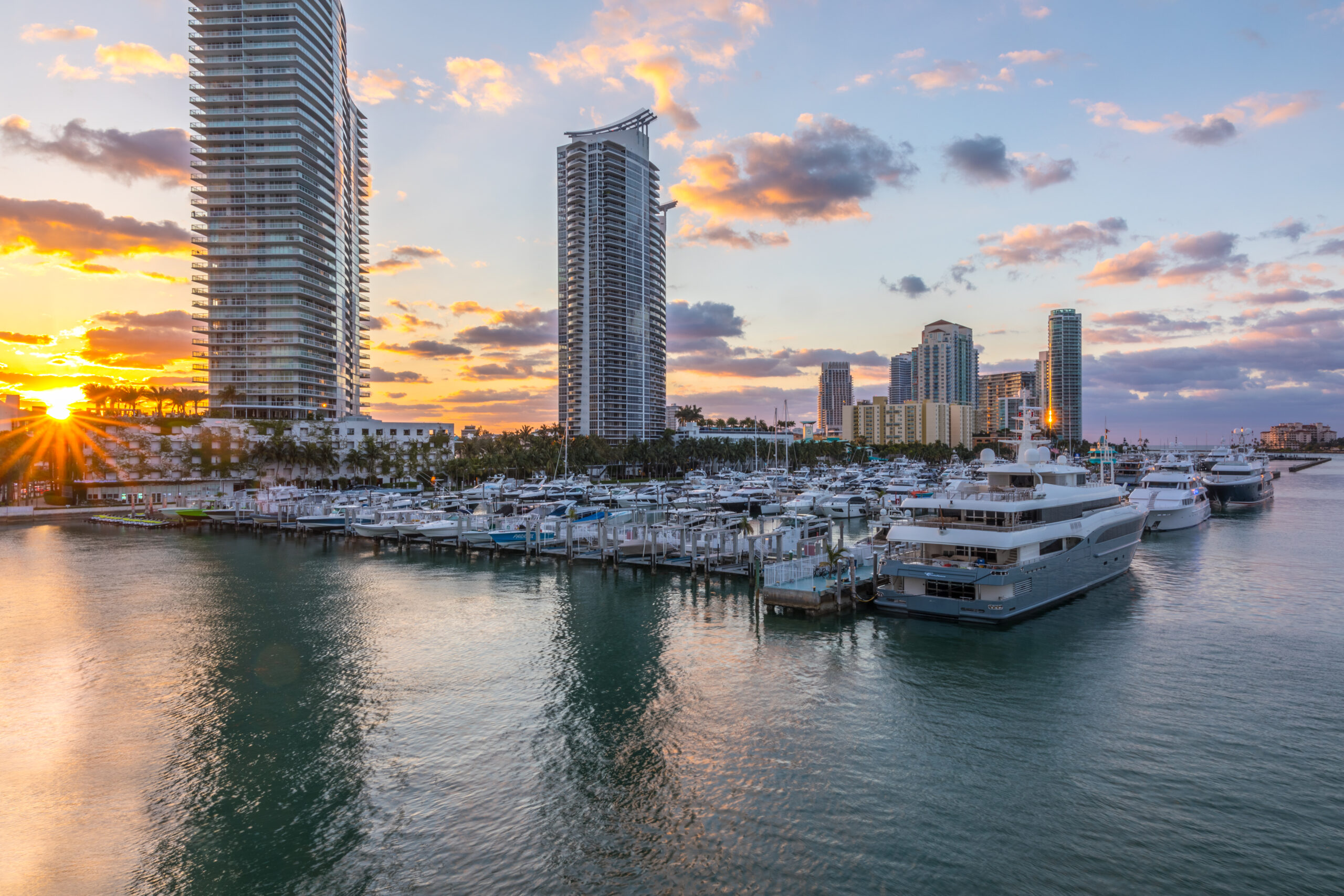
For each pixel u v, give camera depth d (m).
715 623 46.28
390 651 40.94
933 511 49.41
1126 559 58.41
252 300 197.38
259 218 197.75
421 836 22.73
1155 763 26.72
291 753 28.41
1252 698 32.72
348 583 59.81
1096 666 37.00
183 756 28.31
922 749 28.02
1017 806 23.84
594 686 35.25
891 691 34.00
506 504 97.75
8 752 28.81
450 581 60.59
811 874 20.42
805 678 35.84
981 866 20.69
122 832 23.28
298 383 196.75
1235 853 21.20
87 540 86.94
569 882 20.30
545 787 25.55
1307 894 19.41
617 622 46.75
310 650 41.22
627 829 22.88
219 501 105.81
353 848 22.19
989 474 50.75
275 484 162.12
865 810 23.67
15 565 69.12
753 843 21.97
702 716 31.36
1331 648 39.59
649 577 60.59
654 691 34.44
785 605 47.69
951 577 44.22
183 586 58.72
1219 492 113.06
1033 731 29.55
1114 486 58.91
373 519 85.62
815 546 57.81
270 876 20.98
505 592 56.16
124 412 191.50
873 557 51.25
